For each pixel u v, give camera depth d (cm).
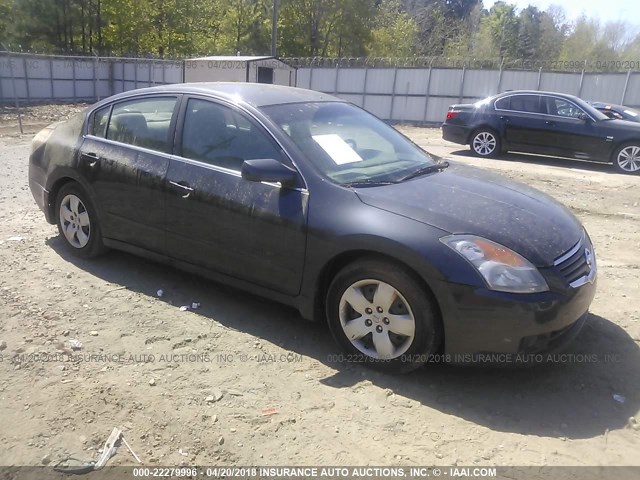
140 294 452
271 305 442
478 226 330
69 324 398
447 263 315
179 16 4222
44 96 3219
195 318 416
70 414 302
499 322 311
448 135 1412
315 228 355
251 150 397
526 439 296
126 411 306
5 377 333
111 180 464
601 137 1213
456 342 321
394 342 343
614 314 448
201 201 407
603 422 312
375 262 338
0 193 785
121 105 481
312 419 306
